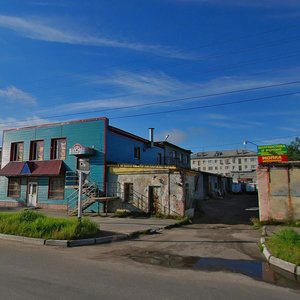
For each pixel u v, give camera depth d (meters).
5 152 30.38
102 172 25.27
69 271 7.32
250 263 8.66
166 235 14.41
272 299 5.71
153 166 23.39
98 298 5.39
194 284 6.52
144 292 5.84
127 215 22.86
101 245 11.43
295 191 18.19
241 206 29.22
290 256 8.43
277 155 18.88
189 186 24.16
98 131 26.03
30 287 5.92
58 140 28.08
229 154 116.19
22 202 28.81
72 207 25.81
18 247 10.55
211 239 13.08
